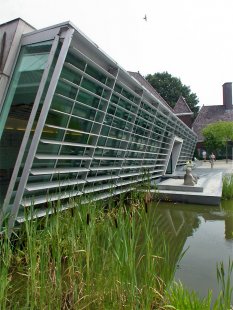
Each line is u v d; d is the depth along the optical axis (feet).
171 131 46.32
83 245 10.96
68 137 19.30
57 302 9.19
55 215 12.42
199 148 125.90
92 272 10.05
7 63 16.01
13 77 16.46
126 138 28.76
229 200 35.06
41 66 16.14
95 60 19.89
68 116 18.47
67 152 19.58
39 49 16.67
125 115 27.25
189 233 21.76
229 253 17.40
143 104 30.53
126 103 26.71
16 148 16.07
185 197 32.48
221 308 8.67
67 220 12.47
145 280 9.61
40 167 16.90
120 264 9.57
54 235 11.29
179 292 9.87
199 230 22.57
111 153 26.50
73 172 20.11
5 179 15.96
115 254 9.78
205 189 36.04
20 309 8.93
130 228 10.73
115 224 10.83
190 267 15.24
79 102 18.72
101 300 9.45
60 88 17.28
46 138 16.90
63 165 19.48
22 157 14.98
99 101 21.34
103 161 25.14
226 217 26.63
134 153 32.65
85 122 20.70
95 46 18.06
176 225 24.00
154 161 41.14
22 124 16.28
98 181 24.38
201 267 15.24
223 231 22.29
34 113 14.97
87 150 21.89
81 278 9.98
